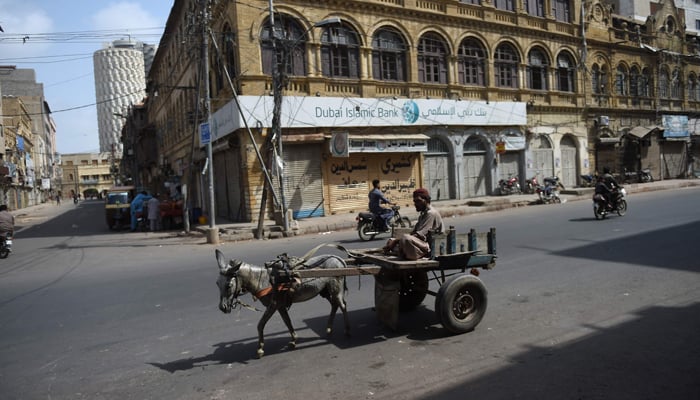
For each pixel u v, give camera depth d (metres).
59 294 8.88
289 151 20.14
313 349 5.37
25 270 12.08
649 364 4.39
